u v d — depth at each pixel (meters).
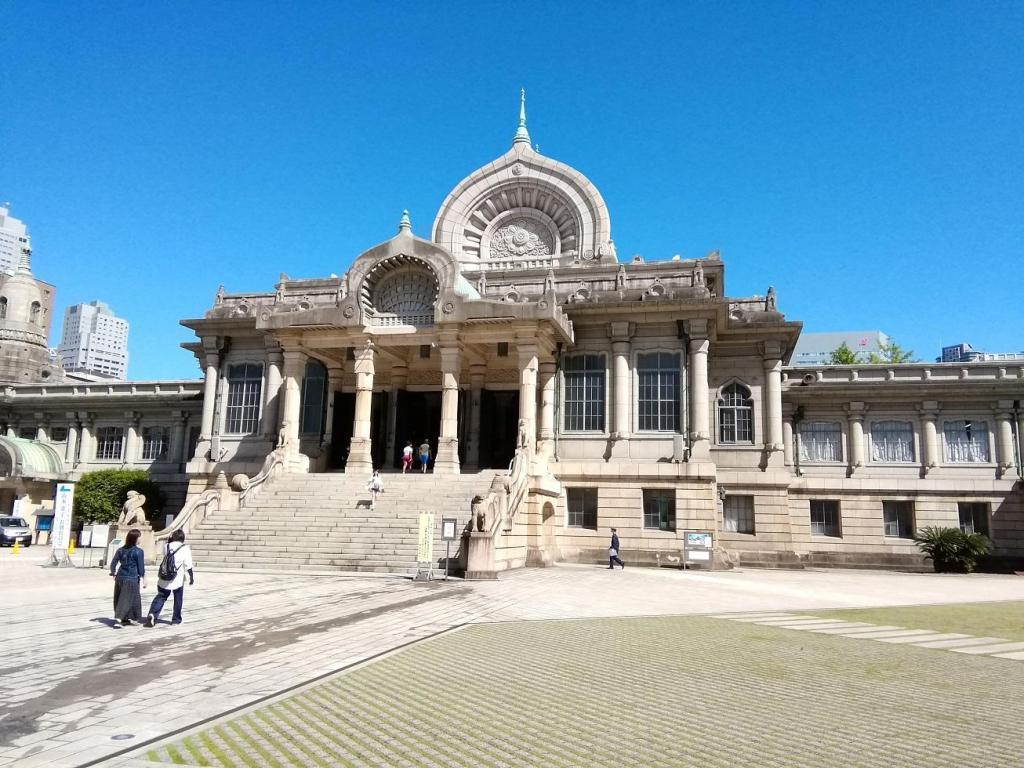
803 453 46.75
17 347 67.12
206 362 44.69
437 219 50.06
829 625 18.33
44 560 32.00
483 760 8.01
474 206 49.94
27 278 69.88
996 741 9.00
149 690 10.55
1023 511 42.56
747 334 41.53
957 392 44.88
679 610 20.34
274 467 36.34
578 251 47.53
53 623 15.83
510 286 43.53
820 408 46.84
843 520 44.41
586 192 47.97
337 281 45.91
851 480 44.66
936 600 24.89
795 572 37.12
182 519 30.70
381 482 33.06
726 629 17.28
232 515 32.44
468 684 11.33
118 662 12.28
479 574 25.91
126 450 55.38
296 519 31.59
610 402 39.50
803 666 13.22
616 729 9.24
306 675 11.59
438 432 42.34
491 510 28.22
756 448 40.84
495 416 41.94
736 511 40.66
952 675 12.74
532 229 49.75
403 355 40.75
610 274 42.78
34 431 58.31
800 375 47.41
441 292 36.62
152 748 8.07
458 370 36.41
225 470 41.88
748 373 41.78
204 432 43.72
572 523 38.31
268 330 38.84
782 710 10.26
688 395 38.66
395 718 9.47
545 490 34.72
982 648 15.48
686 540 35.59
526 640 15.07
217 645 13.80
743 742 8.83
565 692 11.00
